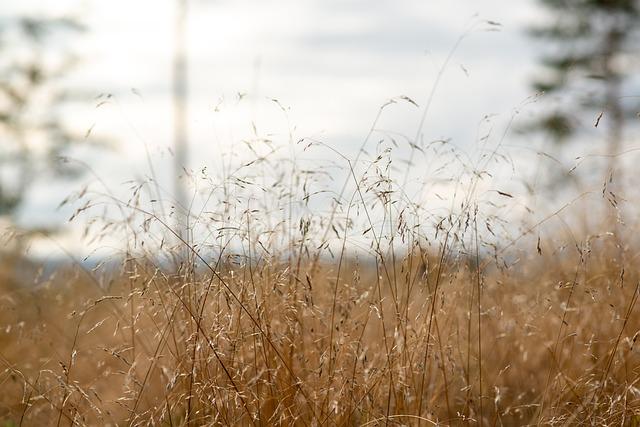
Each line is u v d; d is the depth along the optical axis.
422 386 4.13
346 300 4.35
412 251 4.33
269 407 4.09
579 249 4.62
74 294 5.46
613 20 23.19
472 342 4.91
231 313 4.11
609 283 4.64
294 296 4.27
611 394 4.30
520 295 5.05
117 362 4.88
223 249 4.23
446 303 4.54
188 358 4.09
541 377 4.84
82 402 4.49
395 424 4.09
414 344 4.26
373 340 4.79
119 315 4.84
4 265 5.98
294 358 4.35
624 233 5.12
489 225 4.45
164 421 4.32
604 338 4.80
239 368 4.15
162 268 4.38
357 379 4.21
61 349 5.32
